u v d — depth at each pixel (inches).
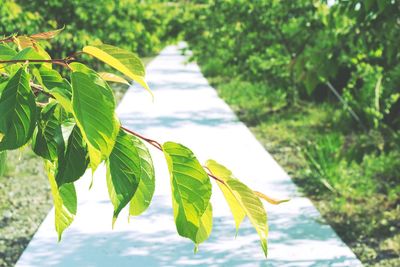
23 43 61.5
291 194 336.2
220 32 632.4
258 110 618.2
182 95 717.3
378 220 295.0
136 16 652.1
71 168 51.6
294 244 261.6
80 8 461.1
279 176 373.7
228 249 254.8
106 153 48.0
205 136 489.4
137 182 51.3
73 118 53.0
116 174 51.4
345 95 429.7
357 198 328.5
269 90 628.7
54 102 54.6
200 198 53.1
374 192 339.6
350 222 293.4
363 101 379.6
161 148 54.0
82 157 51.9
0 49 52.1
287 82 604.7
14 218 297.0
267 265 239.6
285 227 282.4
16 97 49.1
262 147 451.8
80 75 49.1
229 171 56.3
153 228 278.2
